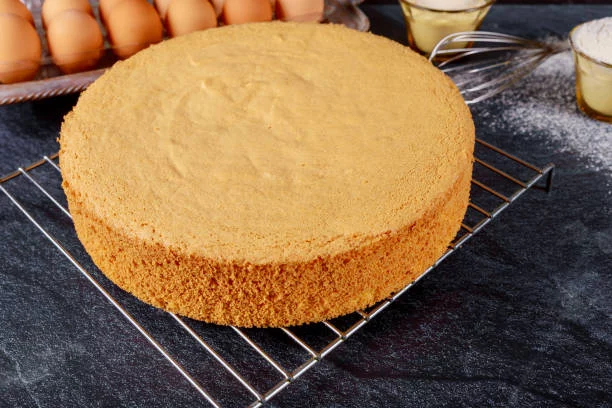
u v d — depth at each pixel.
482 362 0.53
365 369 0.53
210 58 0.61
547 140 0.70
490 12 0.87
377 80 0.59
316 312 0.52
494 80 0.75
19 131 0.71
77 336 0.55
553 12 0.87
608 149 0.69
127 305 0.57
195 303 0.52
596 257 0.60
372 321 0.56
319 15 0.74
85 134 0.55
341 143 0.54
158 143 0.54
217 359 0.51
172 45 0.62
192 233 0.49
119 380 0.53
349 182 0.52
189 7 0.71
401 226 0.50
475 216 0.63
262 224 0.50
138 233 0.50
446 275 0.59
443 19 0.76
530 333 0.55
